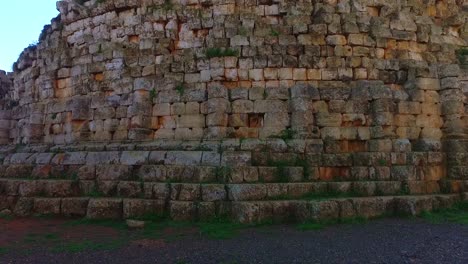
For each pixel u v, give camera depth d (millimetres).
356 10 18625
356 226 12977
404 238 11609
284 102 16781
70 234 12555
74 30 21094
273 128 16531
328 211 13367
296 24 18016
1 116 22984
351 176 15852
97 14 20344
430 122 17641
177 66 17812
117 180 15617
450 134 17422
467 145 16953
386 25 18609
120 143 17516
